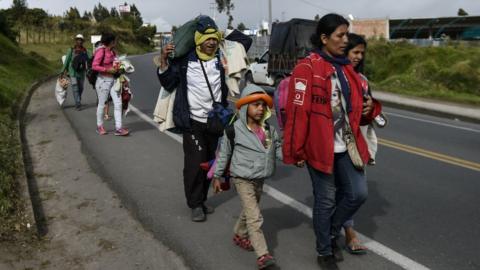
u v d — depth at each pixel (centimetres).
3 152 734
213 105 486
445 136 1056
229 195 599
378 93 1928
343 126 377
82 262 433
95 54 909
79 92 1277
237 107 410
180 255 444
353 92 369
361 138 379
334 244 423
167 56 482
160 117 510
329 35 364
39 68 2483
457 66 2070
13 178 623
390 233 496
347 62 372
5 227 483
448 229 509
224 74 501
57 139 924
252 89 401
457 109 1477
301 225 512
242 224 443
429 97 1798
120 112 931
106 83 922
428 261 435
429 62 2184
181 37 483
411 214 552
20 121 1123
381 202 593
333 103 370
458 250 459
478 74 2050
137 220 527
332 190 383
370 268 419
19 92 1547
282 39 1789
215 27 489
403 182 679
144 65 3347
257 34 4381
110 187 636
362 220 532
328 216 388
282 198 596
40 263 430
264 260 394
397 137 1023
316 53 371
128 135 945
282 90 390
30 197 572
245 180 410
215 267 419
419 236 489
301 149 368
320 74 361
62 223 520
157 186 632
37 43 4322
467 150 904
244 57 507
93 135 944
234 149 411
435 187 657
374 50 2586
